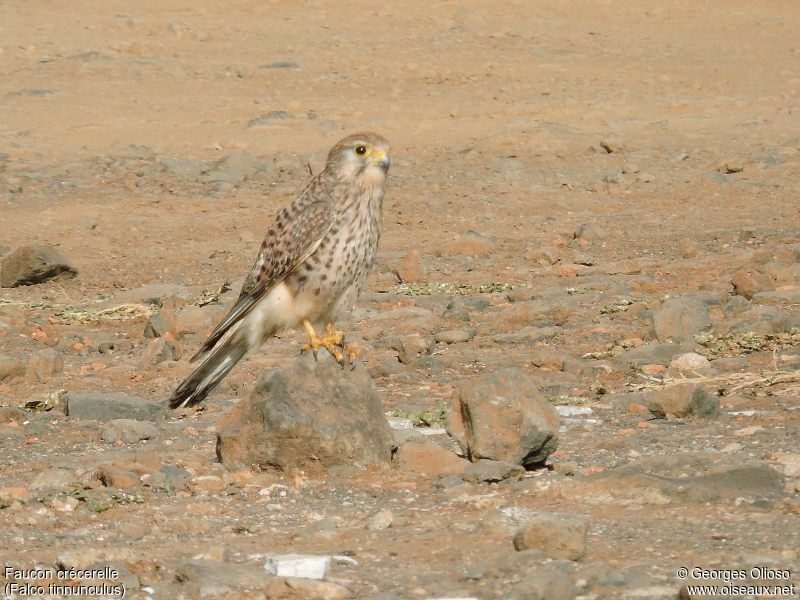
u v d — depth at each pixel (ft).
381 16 145.07
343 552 25.81
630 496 28.99
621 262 65.05
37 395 43.01
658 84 122.01
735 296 54.19
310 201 33.76
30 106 106.22
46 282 65.92
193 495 30.81
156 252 71.87
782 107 113.29
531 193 85.81
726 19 152.66
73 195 84.12
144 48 127.03
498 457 31.73
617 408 39.24
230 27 136.87
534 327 51.70
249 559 25.36
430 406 39.88
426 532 27.04
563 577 22.74
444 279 63.21
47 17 136.87
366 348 48.65
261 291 33.96
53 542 26.89
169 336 50.62
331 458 32.14
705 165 92.22
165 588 23.58
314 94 113.60
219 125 102.32
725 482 29.73
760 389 40.68
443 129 102.42
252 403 32.48
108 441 36.52
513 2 152.87
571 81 121.60
